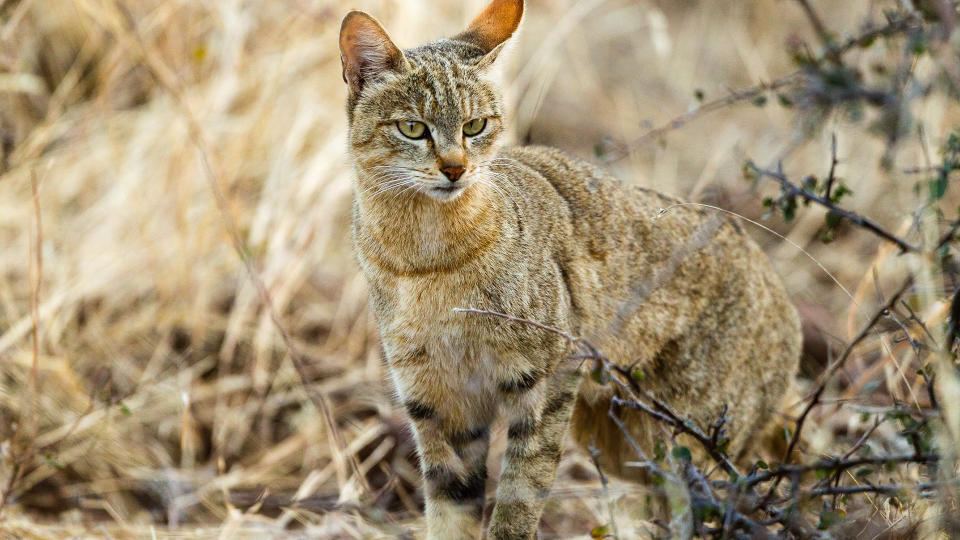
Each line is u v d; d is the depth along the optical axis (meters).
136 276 9.94
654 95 13.44
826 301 9.88
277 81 10.51
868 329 5.80
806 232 10.41
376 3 10.82
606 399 7.00
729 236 7.23
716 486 5.54
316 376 9.66
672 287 6.93
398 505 8.27
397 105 6.23
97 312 9.84
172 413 9.18
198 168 10.00
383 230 6.24
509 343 6.14
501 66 6.70
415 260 6.16
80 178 10.22
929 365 5.64
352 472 8.41
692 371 7.07
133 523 8.05
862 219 5.64
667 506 6.14
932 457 5.14
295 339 9.88
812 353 9.23
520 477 6.30
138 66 11.27
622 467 7.29
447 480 6.66
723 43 14.02
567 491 7.08
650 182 10.90
